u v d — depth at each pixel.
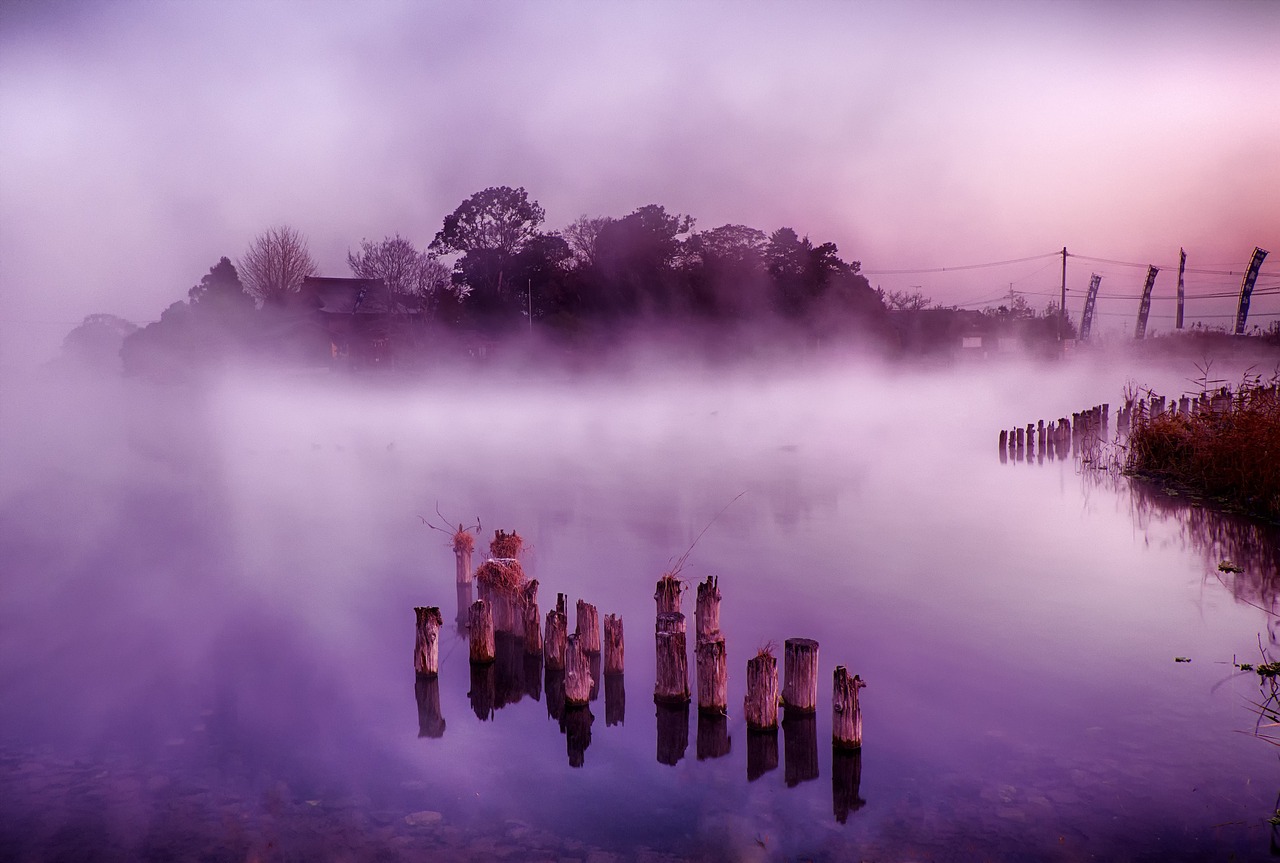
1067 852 5.36
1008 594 11.14
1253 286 54.38
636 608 10.89
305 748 7.22
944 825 5.73
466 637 10.21
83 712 7.97
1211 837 5.47
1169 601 10.62
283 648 9.77
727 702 8.10
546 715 7.92
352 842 5.70
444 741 7.36
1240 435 16.89
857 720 6.84
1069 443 26.98
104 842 5.68
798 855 5.40
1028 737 6.99
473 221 76.88
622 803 6.21
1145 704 7.56
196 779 6.64
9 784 6.54
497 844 5.68
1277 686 7.86
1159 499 17.64
